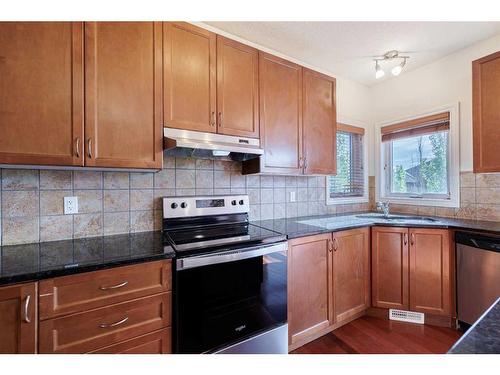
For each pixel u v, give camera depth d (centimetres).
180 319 125
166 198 175
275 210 235
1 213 132
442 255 197
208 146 155
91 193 155
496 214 213
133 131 138
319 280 186
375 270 218
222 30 202
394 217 247
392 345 180
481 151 190
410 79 273
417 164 273
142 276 118
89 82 126
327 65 260
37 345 97
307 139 214
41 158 115
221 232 171
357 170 304
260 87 188
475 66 193
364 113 306
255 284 151
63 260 110
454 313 195
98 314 108
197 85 159
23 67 112
